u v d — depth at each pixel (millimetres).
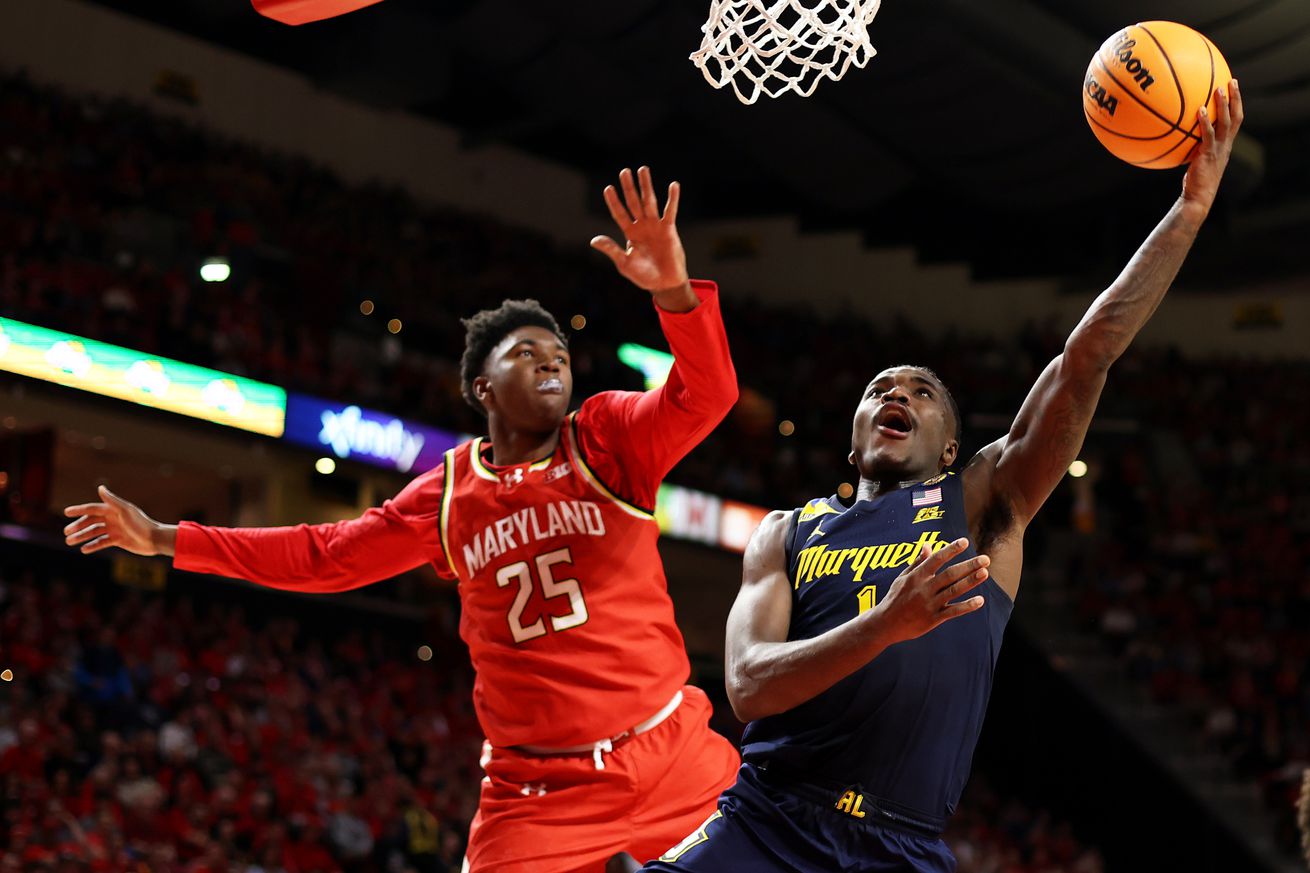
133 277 16516
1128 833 18234
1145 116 3201
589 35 18031
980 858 15844
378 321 19047
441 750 14547
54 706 11578
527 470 3699
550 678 3561
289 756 12688
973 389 23484
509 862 3500
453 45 20328
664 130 24500
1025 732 19625
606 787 3508
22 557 14070
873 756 2934
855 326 24797
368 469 16641
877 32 16938
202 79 21484
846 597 3051
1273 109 18969
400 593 18141
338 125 22922
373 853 12070
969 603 2551
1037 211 21719
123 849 10148
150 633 13586
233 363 15805
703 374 3299
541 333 3789
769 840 2941
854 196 22203
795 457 21422
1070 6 16359
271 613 15844
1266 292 24719
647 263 3127
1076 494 22203
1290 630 19969
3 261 15016
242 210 19312
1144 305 3074
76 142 18766
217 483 19125
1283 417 23766
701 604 20562
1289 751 17969
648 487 3633
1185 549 21234
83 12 20391
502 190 24719
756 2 3662
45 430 15617
